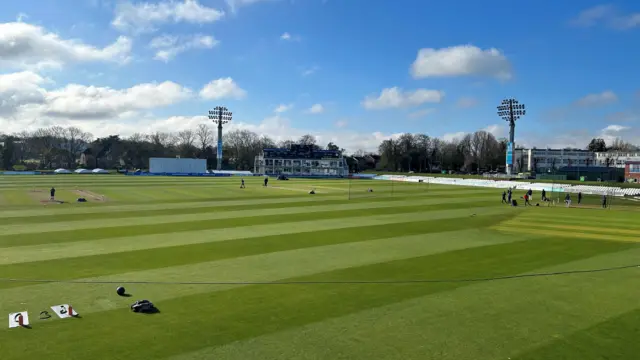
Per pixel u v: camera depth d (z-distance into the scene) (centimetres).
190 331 1259
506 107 11000
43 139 16250
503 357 1134
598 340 1243
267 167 13925
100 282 1706
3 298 1514
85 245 2392
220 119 13975
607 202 5147
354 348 1168
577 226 3272
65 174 11425
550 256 2258
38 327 1268
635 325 1349
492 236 2833
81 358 1088
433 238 2741
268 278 1797
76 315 1363
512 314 1427
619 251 2389
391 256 2222
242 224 3195
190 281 1739
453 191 7025
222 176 12112
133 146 16512
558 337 1258
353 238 2700
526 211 4238
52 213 3656
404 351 1156
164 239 2584
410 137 18012
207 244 2458
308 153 14575
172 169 12306
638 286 1742
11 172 11212
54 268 1906
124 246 2375
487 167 16600
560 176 11544
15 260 2042
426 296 1591
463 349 1175
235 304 1484
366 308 1462
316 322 1338
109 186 6894
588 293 1648
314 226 3153
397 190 7175
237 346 1169
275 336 1234
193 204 4494
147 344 1170
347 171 14575
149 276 1800
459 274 1892
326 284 1723
